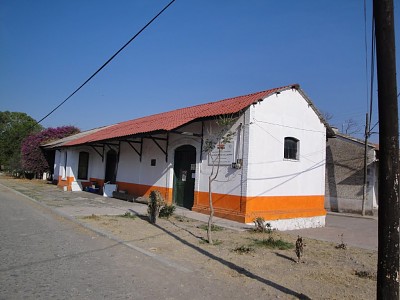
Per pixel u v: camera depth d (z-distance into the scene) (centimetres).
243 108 1231
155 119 2017
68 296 484
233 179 1270
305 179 1451
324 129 1556
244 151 1239
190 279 592
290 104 1398
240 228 1112
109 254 727
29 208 1408
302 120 1448
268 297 527
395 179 399
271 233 1080
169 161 1614
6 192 2131
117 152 2119
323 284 601
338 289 578
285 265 711
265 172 1279
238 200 1241
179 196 1573
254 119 1252
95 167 2405
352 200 2138
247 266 686
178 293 524
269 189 1292
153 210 1132
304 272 668
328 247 951
